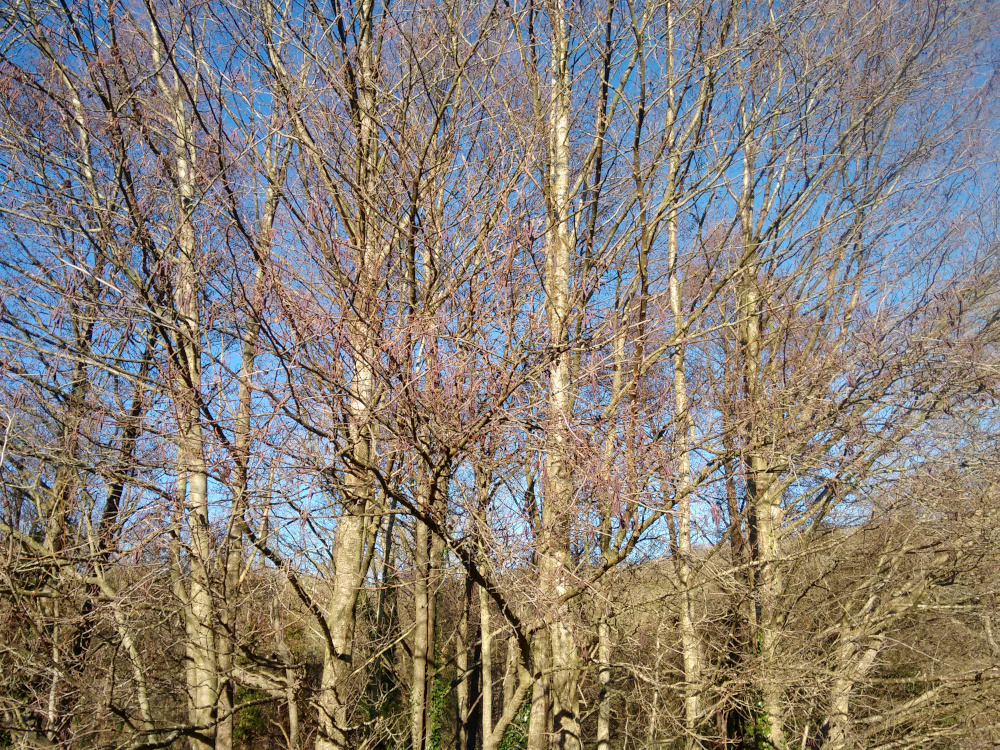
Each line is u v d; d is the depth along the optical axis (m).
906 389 8.98
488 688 10.80
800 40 10.05
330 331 4.58
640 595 8.56
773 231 11.19
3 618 5.77
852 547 9.87
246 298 4.69
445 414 4.66
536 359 5.44
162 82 6.63
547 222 5.92
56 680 5.84
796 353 9.12
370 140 5.75
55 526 6.62
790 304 8.80
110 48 5.81
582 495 5.61
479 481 5.20
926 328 9.07
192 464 5.30
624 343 6.03
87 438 5.97
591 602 7.24
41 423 6.71
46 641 6.10
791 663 7.95
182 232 5.93
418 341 4.71
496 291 4.94
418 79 6.13
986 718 8.96
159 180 6.33
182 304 5.63
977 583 9.38
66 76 6.41
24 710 6.24
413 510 4.88
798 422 8.60
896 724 9.12
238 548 5.98
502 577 5.21
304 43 6.06
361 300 4.90
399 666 10.33
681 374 8.33
